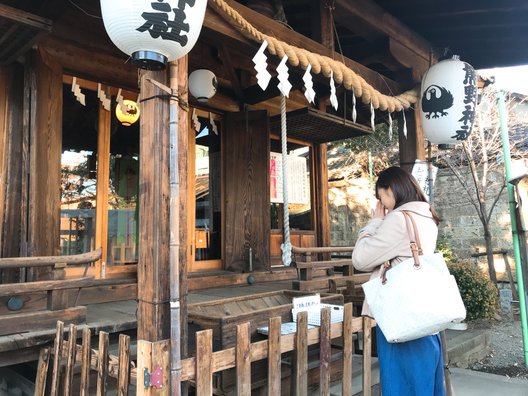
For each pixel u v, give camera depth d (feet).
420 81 16.75
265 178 19.24
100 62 15.81
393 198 8.68
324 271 20.81
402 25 16.24
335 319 11.08
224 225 20.24
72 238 15.93
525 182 17.78
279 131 21.45
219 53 18.95
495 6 15.71
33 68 12.48
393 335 7.39
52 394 8.99
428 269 7.60
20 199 13.25
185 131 7.82
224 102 20.08
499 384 14.55
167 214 7.27
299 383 8.90
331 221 44.55
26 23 10.37
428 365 7.79
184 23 6.65
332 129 20.92
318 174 24.70
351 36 20.15
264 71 8.90
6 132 13.29
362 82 12.46
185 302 7.55
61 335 9.22
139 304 7.36
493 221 34.81
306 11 18.84
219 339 9.48
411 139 16.15
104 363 8.10
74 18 15.10
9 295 10.60
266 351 8.53
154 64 6.93
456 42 18.28
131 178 17.48
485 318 24.14
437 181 37.40
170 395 6.91
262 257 19.25
